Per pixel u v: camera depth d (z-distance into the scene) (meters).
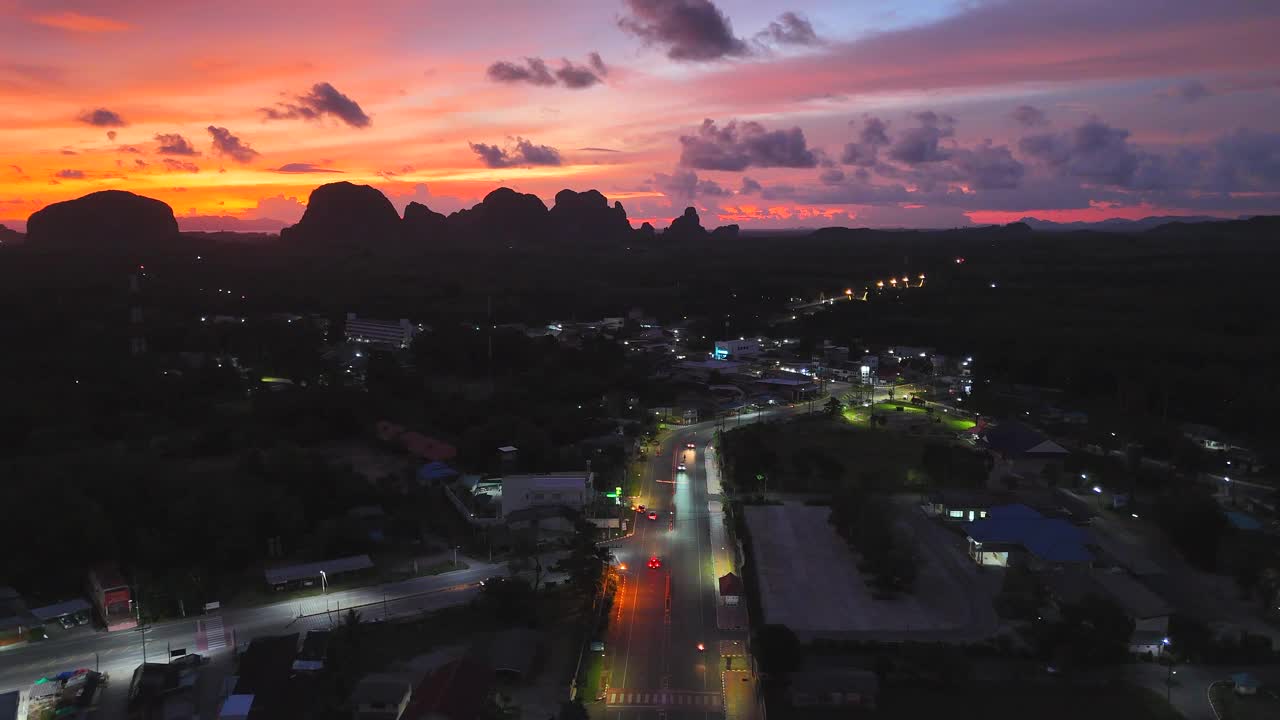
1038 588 87.44
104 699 70.75
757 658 75.69
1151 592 85.62
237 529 98.44
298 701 68.19
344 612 86.50
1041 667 75.88
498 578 87.94
